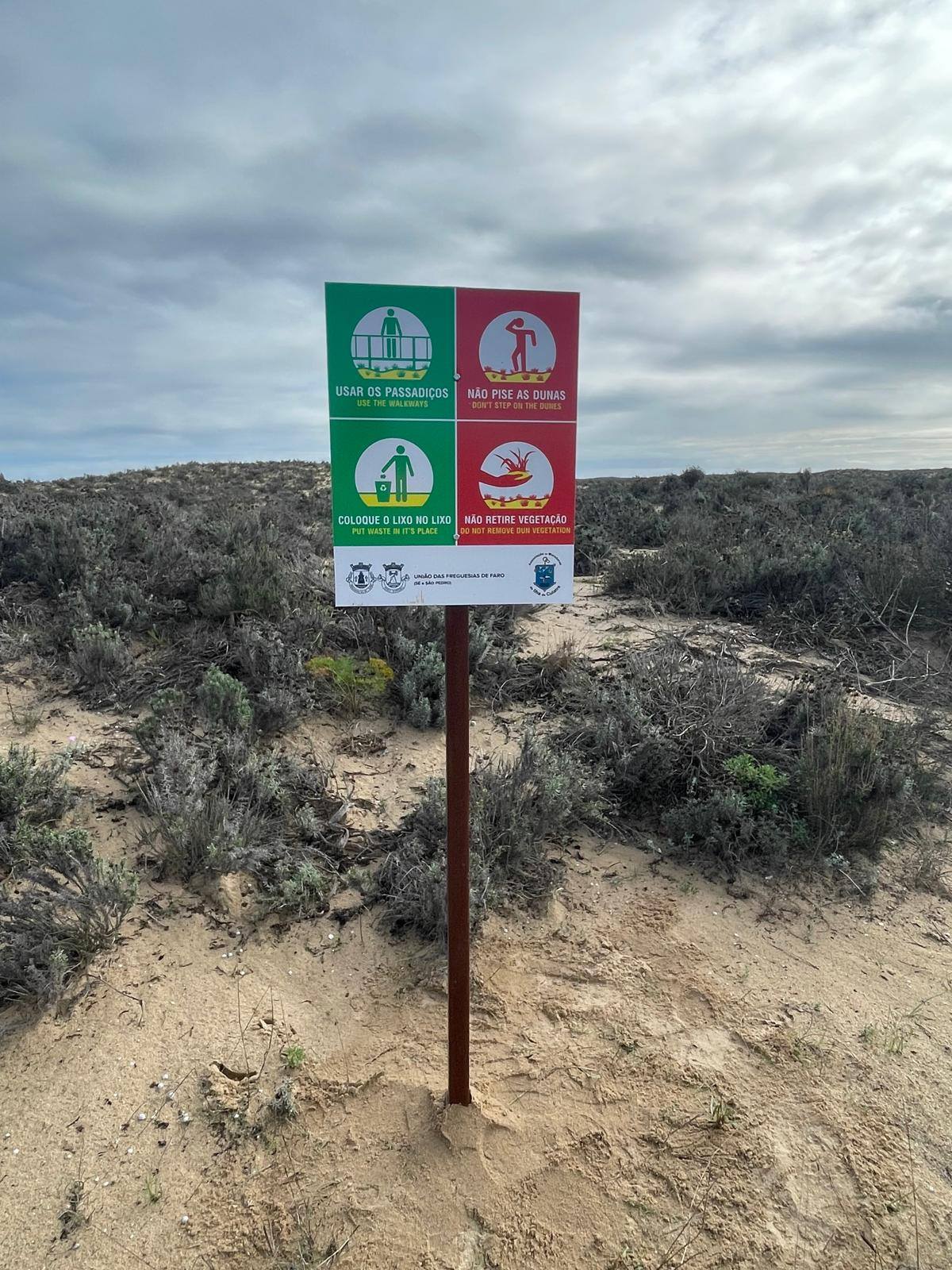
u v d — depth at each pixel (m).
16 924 2.95
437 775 4.54
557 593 2.23
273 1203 2.29
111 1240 2.18
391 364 2.04
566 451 2.17
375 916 3.46
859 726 4.67
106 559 6.41
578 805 4.27
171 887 3.43
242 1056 2.75
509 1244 2.21
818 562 7.75
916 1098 2.70
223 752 4.16
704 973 3.26
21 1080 2.60
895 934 3.59
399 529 2.12
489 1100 2.62
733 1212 2.30
